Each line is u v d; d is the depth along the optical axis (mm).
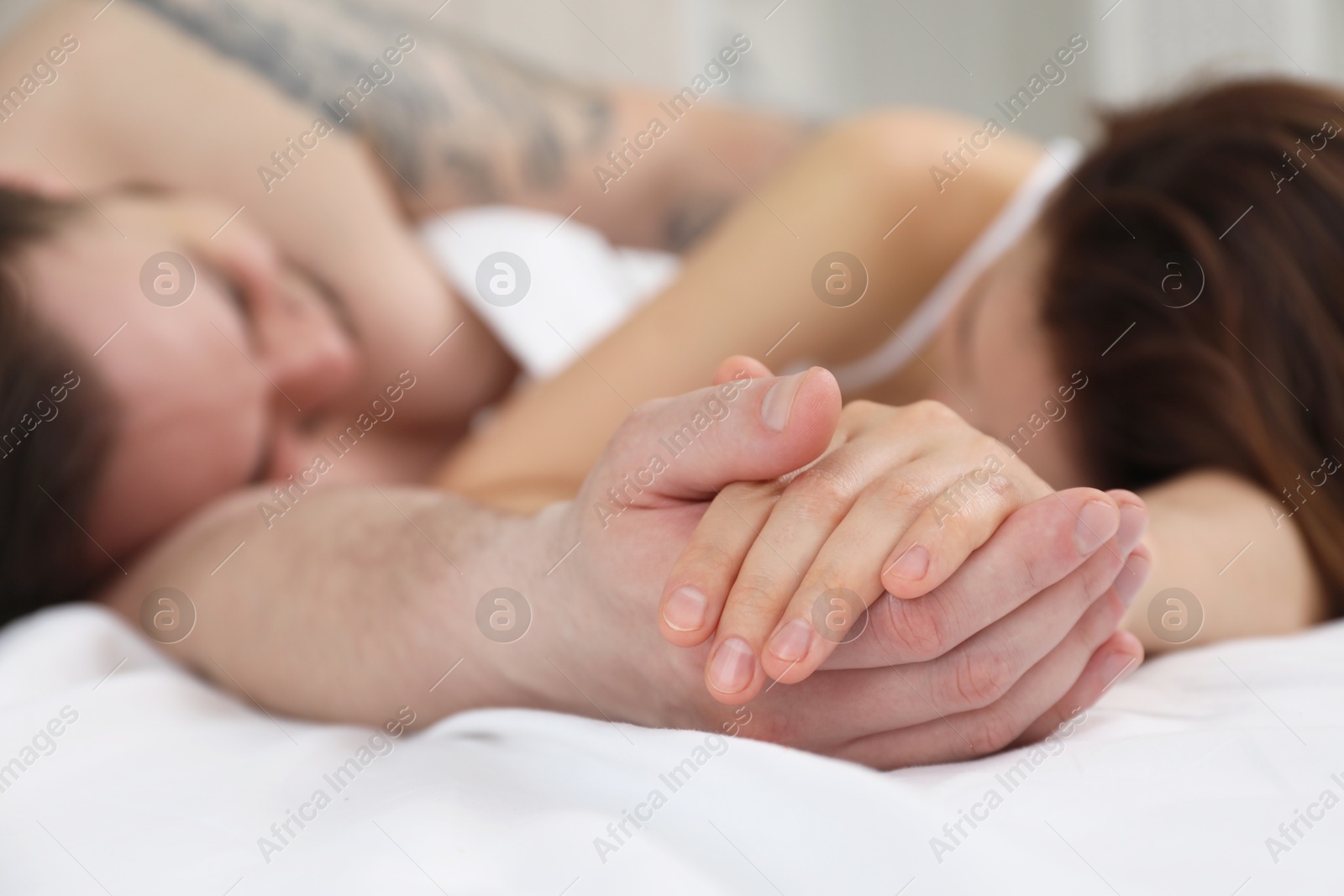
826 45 2289
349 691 542
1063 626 376
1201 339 690
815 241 963
